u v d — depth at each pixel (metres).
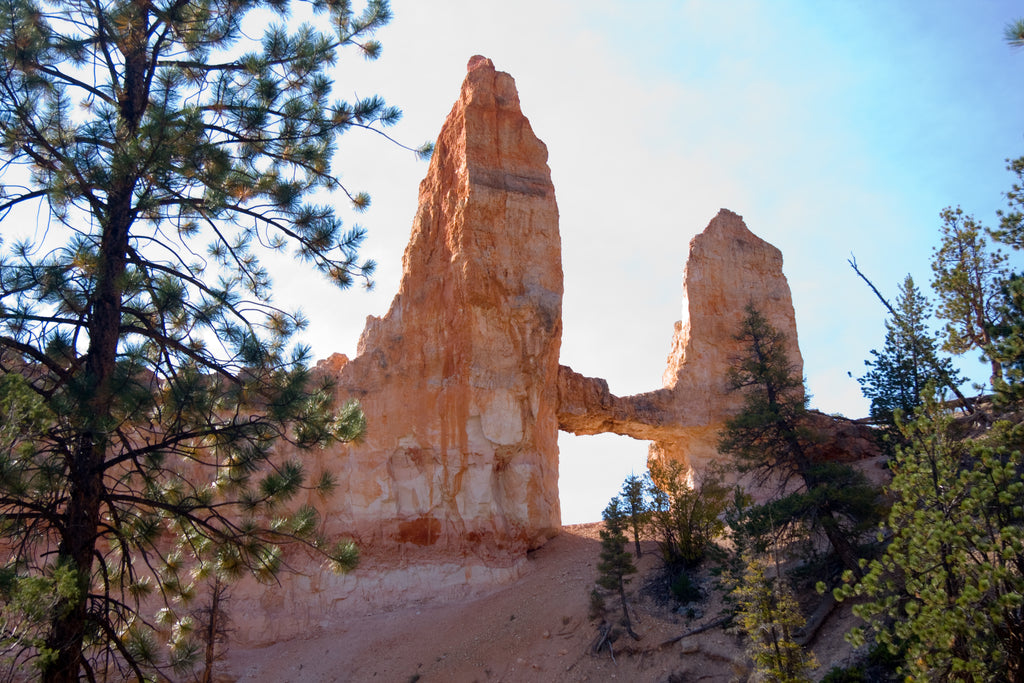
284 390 17.05
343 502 38.69
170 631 19.25
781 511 29.95
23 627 13.06
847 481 31.42
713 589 32.34
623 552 32.47
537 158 45.16
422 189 45.50
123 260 16.61
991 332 22.38
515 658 31.47
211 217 17.69
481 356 40.16
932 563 16.70
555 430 43.03
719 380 45.78
